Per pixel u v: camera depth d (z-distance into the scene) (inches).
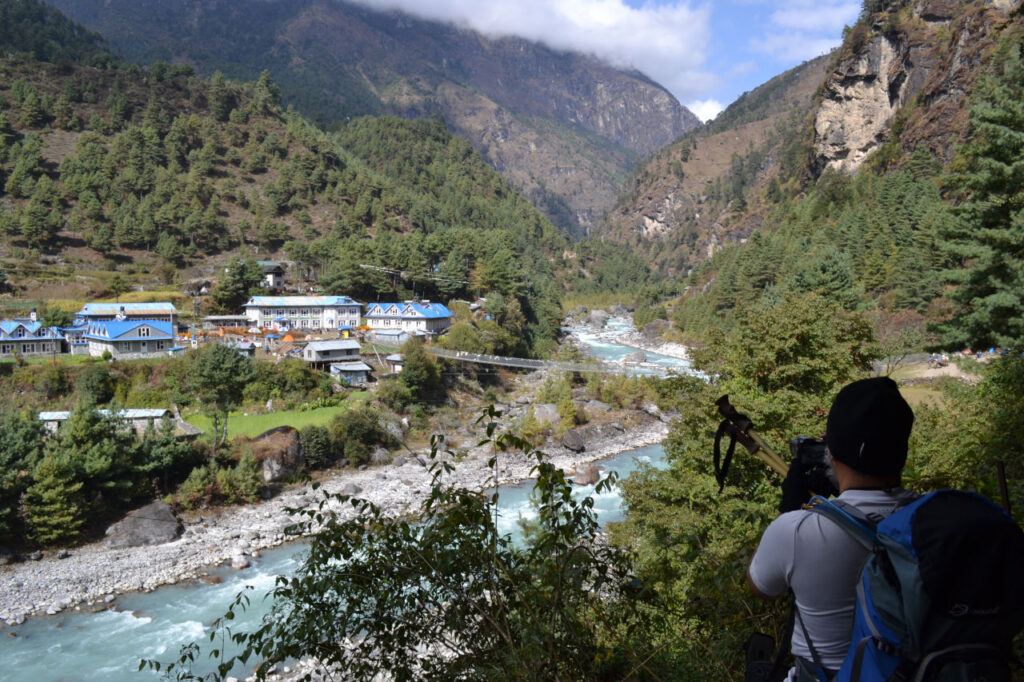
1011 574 83.0
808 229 5059.1
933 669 82.4
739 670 192.2
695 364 881.5
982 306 973.8
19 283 4165.8
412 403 2839.6
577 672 192.7
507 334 4033.0
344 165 7844.5
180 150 6781.5
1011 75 1019.3
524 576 198.5
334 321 3971.5
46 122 6722.4
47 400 2487.7
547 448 2573.8
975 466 292.8
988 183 971.9
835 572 95.8
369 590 193.8
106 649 1157.1
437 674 195.6
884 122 6269.7
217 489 1886.1
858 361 789.2
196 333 3560.5
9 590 1373.0
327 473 2206.0
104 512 1727.4
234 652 1117.7
